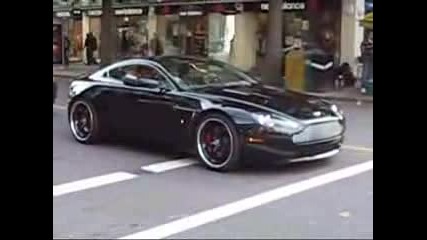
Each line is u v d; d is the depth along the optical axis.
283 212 6.01
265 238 5.27
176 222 5.75
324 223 5.65
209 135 7.82
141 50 28.08
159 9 27.23
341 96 16.44
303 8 20.98
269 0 17.98
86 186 7.10
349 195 6.55
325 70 18.00
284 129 7.36
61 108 13.77
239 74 9.02
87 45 30.25
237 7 23.88
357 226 5.55
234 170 7.71
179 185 7.11
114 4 28.62
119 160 8.45
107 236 5.41
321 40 20.64
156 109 8.50
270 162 7.51
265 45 21.59
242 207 6.20
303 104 7.87
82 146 9.45
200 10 25.44
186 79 8.51
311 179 7.25
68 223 5.78
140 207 6.26
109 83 9.30
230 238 5.28
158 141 8.62
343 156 8.41
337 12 20.25
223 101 7.76
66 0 31.86
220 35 24.75
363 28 18.41
